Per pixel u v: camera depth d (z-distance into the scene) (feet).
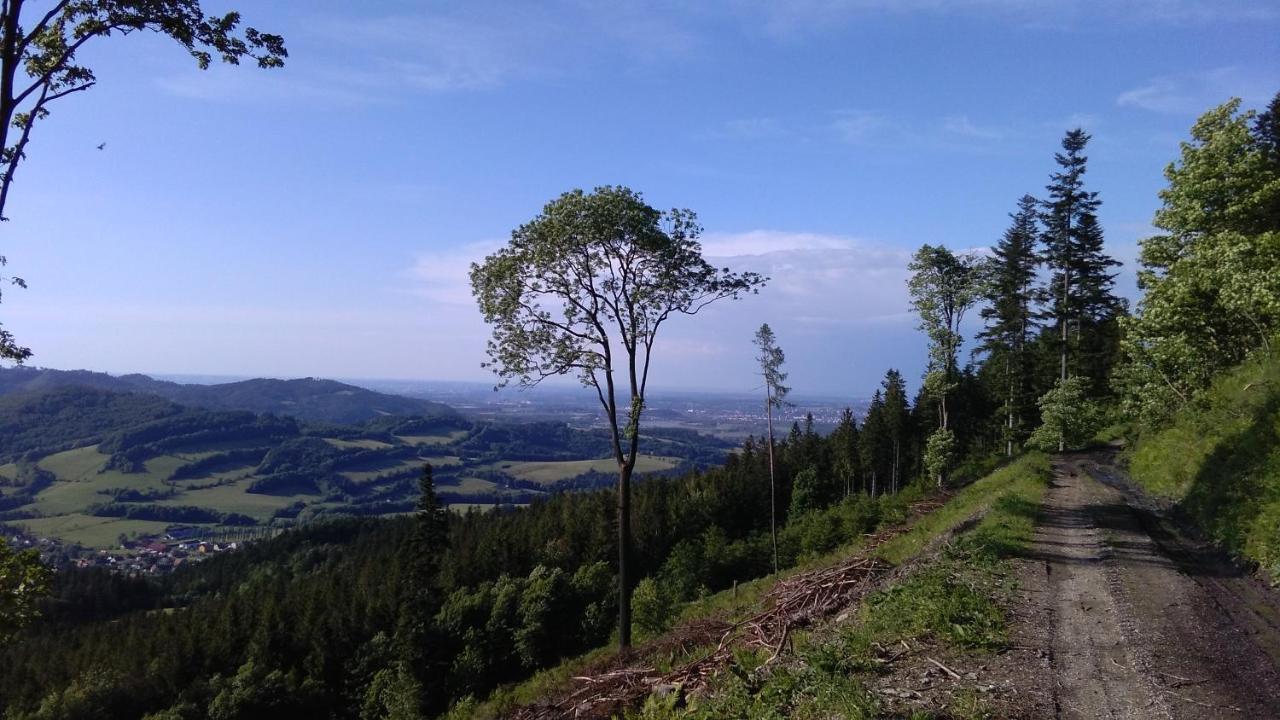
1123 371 96.37
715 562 165.07
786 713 23.48
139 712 165.17
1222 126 63.26
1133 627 27.58
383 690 139.74
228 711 147.84
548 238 62.08
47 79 29.96
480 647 155.74
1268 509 37.40
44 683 176.96
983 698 21.63
